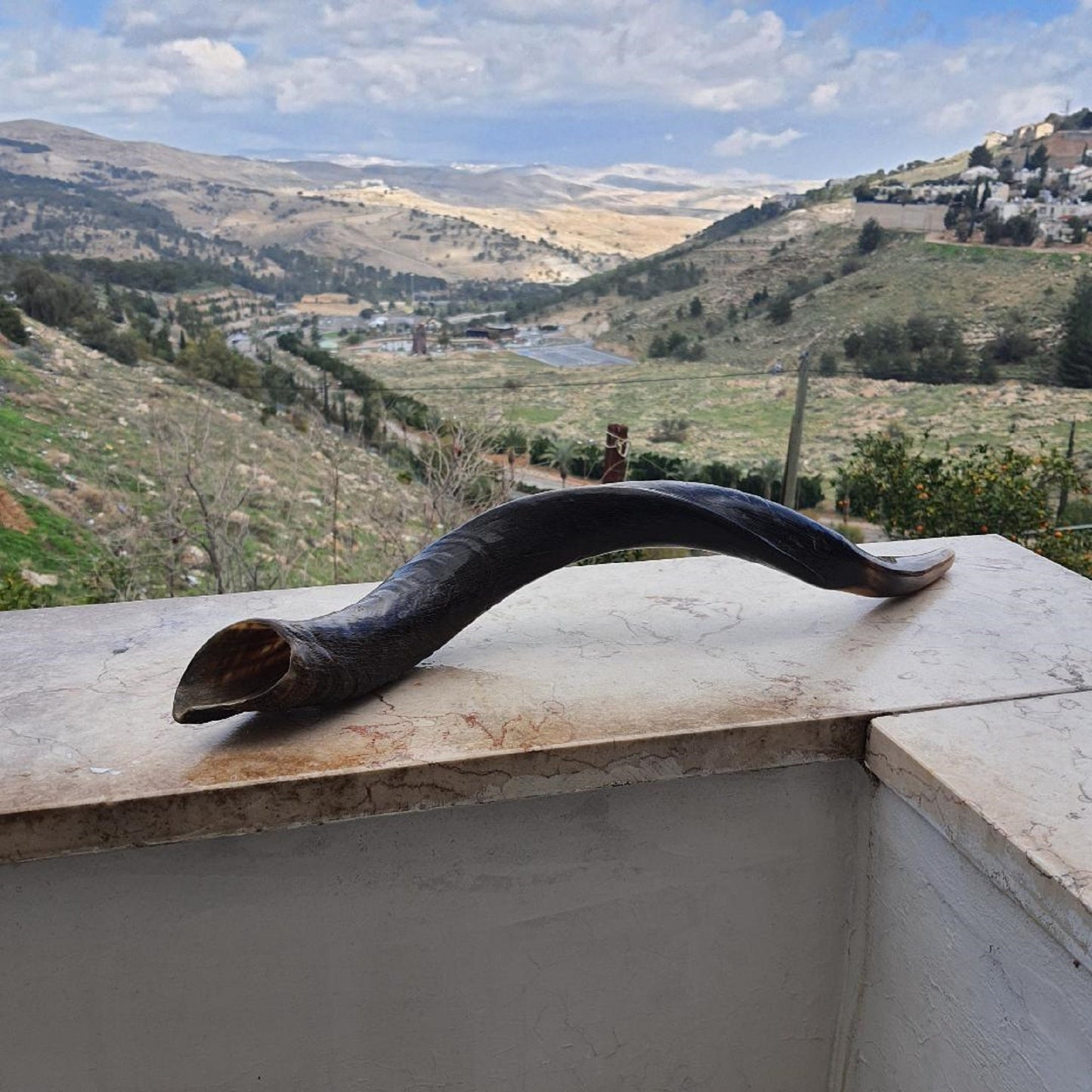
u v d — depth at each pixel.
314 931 1.21
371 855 1.20
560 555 1.41
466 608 1.39
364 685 1.29
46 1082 1.20
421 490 7.78
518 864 1.25
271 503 8.12
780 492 10.22
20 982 1.14
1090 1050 0.99
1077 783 1.14
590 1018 1.36
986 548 2.02
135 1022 1.20
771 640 1.55
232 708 1.14
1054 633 1.58
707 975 1.38
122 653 1.50
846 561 1.55
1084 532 7.21
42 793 1.08
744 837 1.33
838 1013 1.46
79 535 8.33
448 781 1.15
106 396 12.70
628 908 1.32
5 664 1.46
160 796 1.08
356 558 7.34
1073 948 0.96
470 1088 1.34
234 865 1.16
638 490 1.40
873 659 1.48
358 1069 1.29
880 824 1.32
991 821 1.07
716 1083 1.45
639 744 1.21
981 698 1.35
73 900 1.12
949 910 1.20
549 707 1.30
